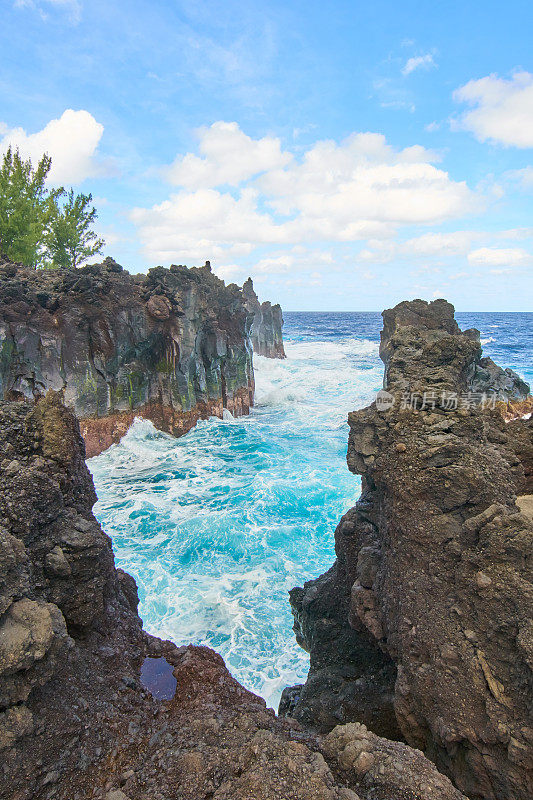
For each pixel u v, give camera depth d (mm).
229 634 12180
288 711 8805
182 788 4473
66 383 24500
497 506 6297
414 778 4516
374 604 7953
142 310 27422
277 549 16141
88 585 6340
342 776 4711
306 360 63250
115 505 19875
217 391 33250
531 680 4984
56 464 6883
